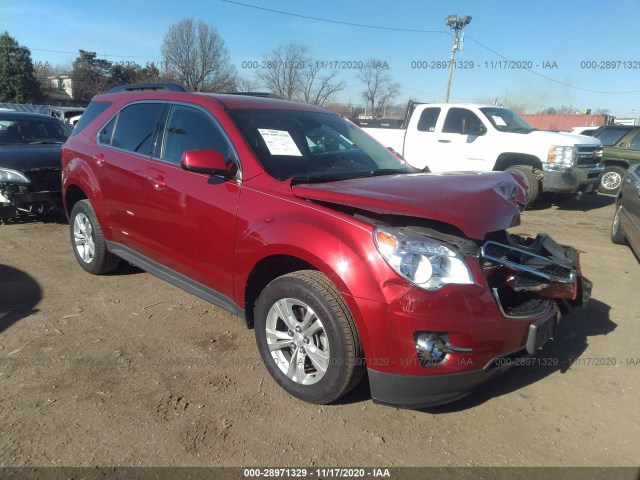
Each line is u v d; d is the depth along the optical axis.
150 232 4.01
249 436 2.72
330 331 2.77
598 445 2.75
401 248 2.58
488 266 2.92
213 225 3.40
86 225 5.00
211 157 3.22
